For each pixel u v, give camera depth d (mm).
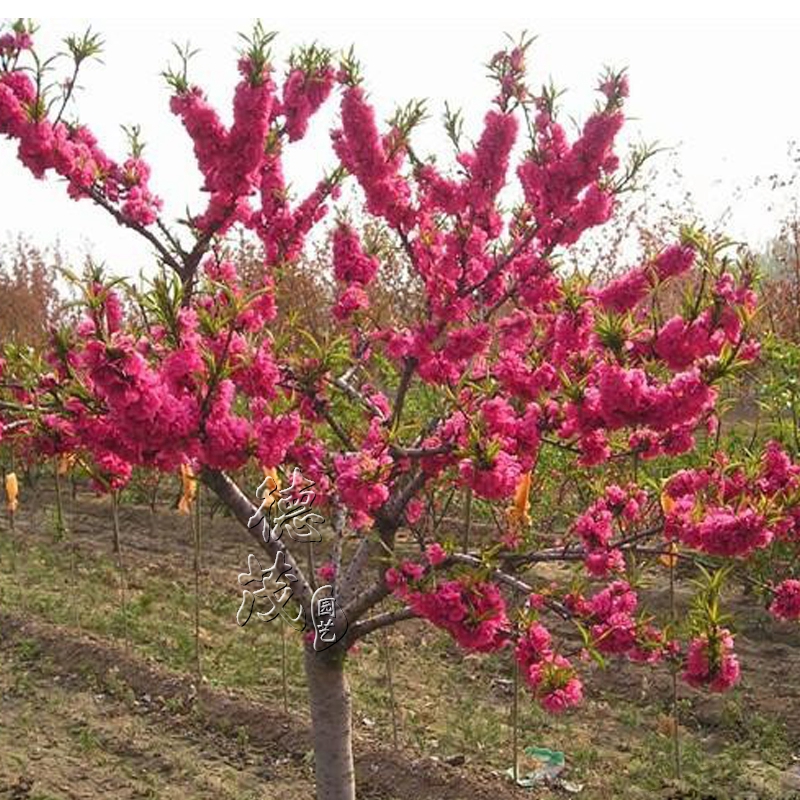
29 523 12344
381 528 4453
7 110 4012
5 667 7816
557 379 3973
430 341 4355
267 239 4969
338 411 5262
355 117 4270
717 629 3777
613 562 4086
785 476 4156
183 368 3449
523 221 4777
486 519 10336
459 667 8102
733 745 6652
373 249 5043
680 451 4148
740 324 3541
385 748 6352
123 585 8852
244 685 7547
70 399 3660
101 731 6750
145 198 4535
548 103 4434
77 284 3289
